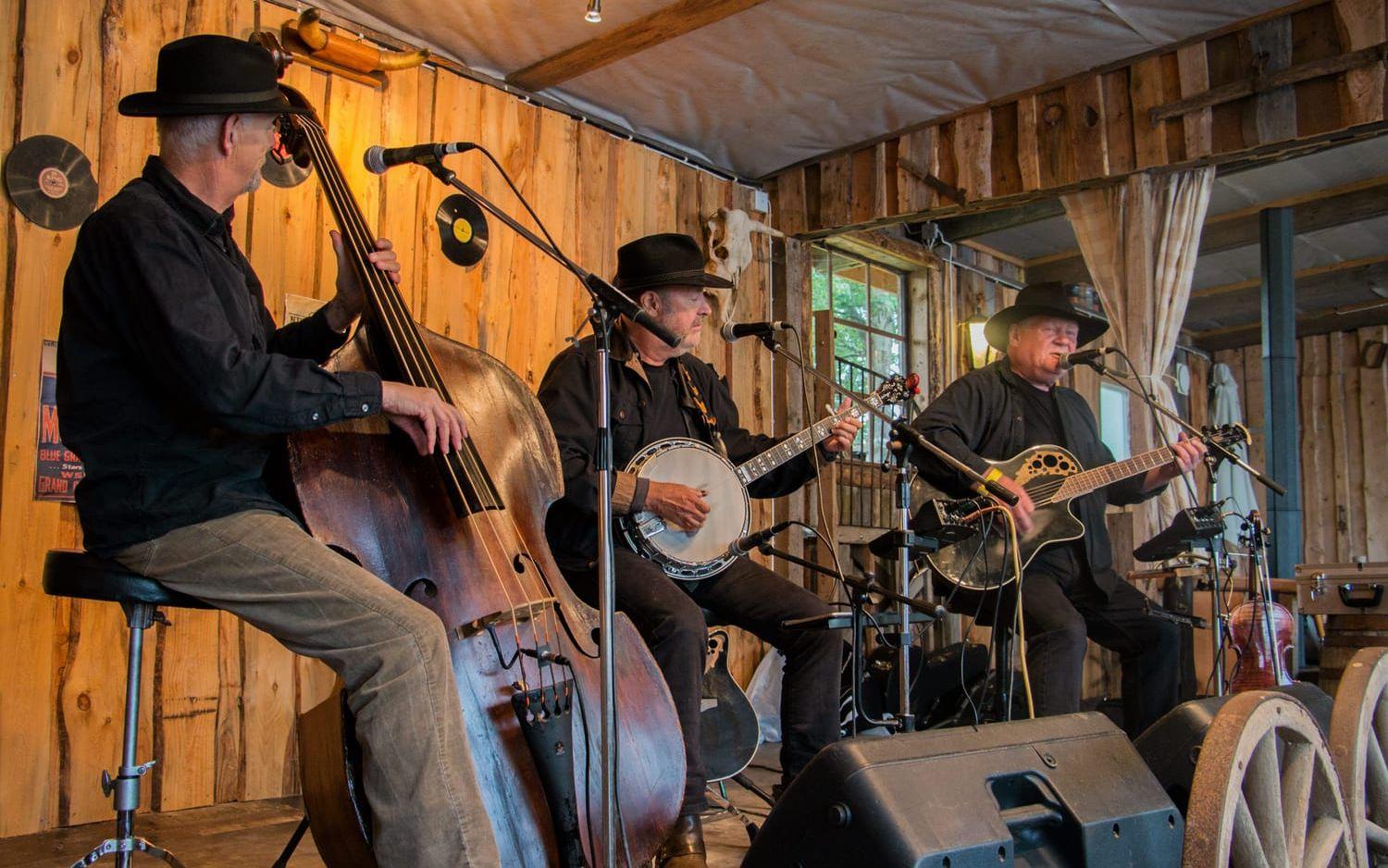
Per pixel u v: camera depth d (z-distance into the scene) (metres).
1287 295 6.70
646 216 5.43
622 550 2.90
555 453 2.38
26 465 3.35
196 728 3.64
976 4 4.43
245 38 3.90
